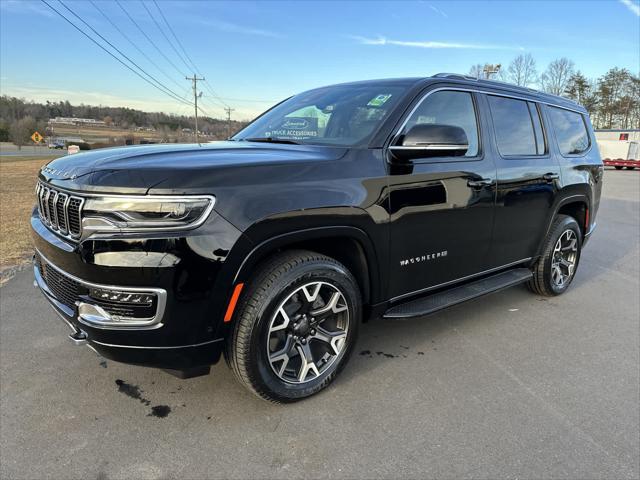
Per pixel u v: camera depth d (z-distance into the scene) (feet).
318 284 8.20
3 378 9.34
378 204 8.67
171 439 7.61
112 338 6.81
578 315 13.53
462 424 8.15
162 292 6.61
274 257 7.83
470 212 10.63
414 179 9.30
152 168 6.79
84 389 9.01
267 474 6.88
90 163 7.37
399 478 6.84
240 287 7.13
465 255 10.94
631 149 102.27
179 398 8.76
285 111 11.75
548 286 14.38
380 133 9.10
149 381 9.33
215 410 8.40
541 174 12.73
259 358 7.72
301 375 8.46
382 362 10.35
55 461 7.04
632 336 12.11
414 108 9.68
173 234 6.54
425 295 10.53
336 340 8.89
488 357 10.73
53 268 7.61
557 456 7.38
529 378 9.81
